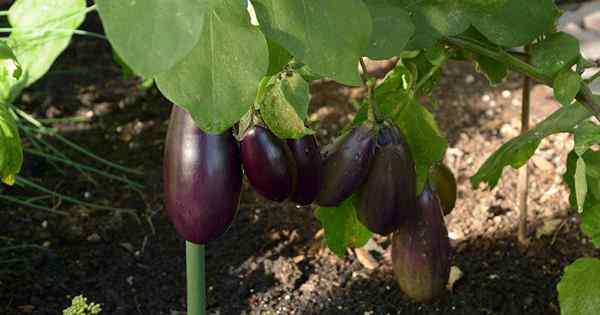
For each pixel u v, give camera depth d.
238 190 1.58
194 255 1.80
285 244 2.49
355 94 3.12
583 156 1.83
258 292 2.37
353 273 2.41
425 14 1.66
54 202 2.62
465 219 2.53
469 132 2.88
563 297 1.84
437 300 2.31
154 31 1.37
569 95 1.72
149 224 2.56
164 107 3.12
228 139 1.56
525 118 2.24
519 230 2.45
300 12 1.47
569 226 2.48
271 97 1.54
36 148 2.85
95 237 2.52
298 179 1.62
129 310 2.33
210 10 1.42
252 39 1.45
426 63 1.84
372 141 1.67
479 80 3.21
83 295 2.37
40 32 2.16
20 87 2.23
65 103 3.12
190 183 1.55
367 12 1.48
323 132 2.89
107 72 3.34
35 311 2.32
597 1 3.56
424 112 1.76
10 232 2.51
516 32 1.68
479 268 2.39
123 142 2.92
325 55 1.47
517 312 2.29
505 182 2.65
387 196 1.68
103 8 1.36
